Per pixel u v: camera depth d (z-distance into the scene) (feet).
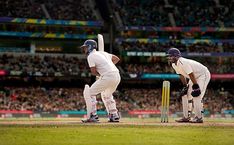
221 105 213.87
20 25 228.84
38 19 227.81
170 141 38.24
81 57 233.76
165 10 250.98
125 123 54.19
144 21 240.32
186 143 37.14
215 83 234.99
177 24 240.32
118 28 237.04
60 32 235.40
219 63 239.71
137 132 44.21
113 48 240.53
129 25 236.63
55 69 222.07
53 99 208.54
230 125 54.70
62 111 185.37
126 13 244.63
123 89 226.99
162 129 47.80
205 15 248.11
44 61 225.97
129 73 224.12
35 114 178.19
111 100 58.08
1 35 224.94
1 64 216.95
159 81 232.73
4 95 205.26
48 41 234.38
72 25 233.14
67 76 221.66
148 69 228.84
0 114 175.32
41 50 233.96
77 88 226.38
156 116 186.70
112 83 56.18
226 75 226.58
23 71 216.33
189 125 52.95
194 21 242.99
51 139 38.01
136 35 241.55
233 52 233.76
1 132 42.32
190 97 61.21
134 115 185.78
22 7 230.68
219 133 45.11
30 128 46.24
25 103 200.54
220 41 236.84
